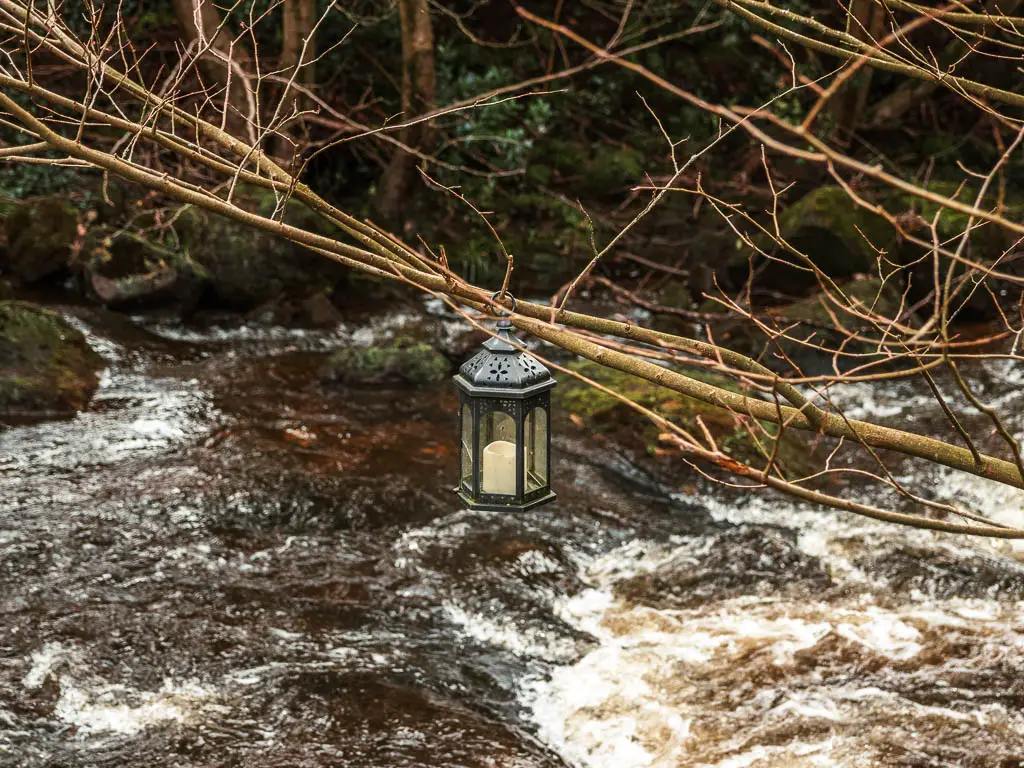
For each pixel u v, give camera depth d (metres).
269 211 11.76
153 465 8.27
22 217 11.71
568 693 5.94
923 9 3.39
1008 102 3.32
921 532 7.56
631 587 6.95
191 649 6.16
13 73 11.80
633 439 8.72
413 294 12.70
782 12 3.46
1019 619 6.57
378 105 14.60
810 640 6.38
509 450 3.54
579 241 13.52
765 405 2.94
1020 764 5.34
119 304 11.28
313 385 10.06
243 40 13.21
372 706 5.75
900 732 5.57
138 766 5.25
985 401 9.75
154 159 11.80
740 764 5.38
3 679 5.82
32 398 9.16
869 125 15.62
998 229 12.14
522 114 15.40
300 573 6.98
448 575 6.98
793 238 11.82
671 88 2.20
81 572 6.84
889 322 3.07
